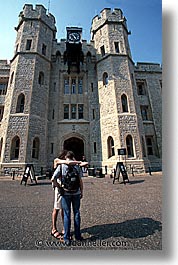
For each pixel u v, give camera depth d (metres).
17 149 15.40
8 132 15.12
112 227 3.66
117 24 19.88
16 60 17.69
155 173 14.95
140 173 14.98
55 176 3.13
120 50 18.84
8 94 17.48
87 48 20.86
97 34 20.73
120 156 15.27
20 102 16.52
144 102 21.17
